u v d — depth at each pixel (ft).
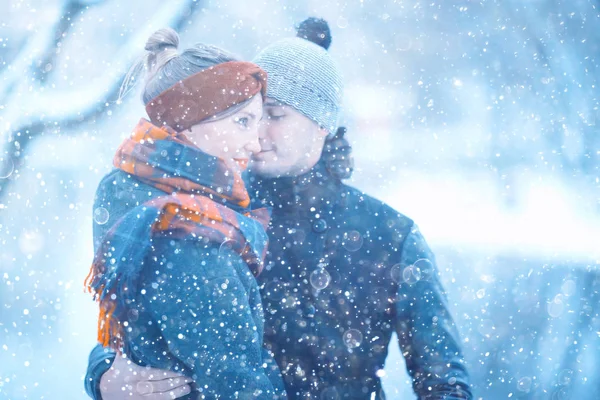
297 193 5.37
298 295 5.27
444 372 5.24
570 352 11.60
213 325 4.23
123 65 13.01
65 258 13.10
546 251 16.94
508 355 11.39
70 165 13.25
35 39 13.14
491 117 19.93
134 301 4.26
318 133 5.38
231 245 4.37
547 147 18.44
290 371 5.22
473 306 13.79
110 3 14.32
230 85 4.57
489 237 18.80
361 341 5.30
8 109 12.61
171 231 4.27
